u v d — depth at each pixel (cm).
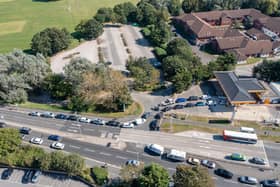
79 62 13125
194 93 13350
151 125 11300
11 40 19662
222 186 8831
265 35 18912
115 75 12650
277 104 12544
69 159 8931
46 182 8975
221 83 12862
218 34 18675
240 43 17412
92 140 10650
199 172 7981
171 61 14125
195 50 18000
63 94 12794
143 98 13088
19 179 9075
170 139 10675
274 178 9119
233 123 11431
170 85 14075
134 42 19212
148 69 14100
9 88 12512
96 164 9594
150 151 10100
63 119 11769
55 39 17262
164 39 18150
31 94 13700
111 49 18238
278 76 13675
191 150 10175
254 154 10006
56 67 16175
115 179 8962
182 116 11806
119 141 10600
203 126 11294
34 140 10456
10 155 9331
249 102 11756
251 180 8881
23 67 12962
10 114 12075
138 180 8125
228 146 10350
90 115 12031
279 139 10650
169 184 8556
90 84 12100
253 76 14488
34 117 11894
